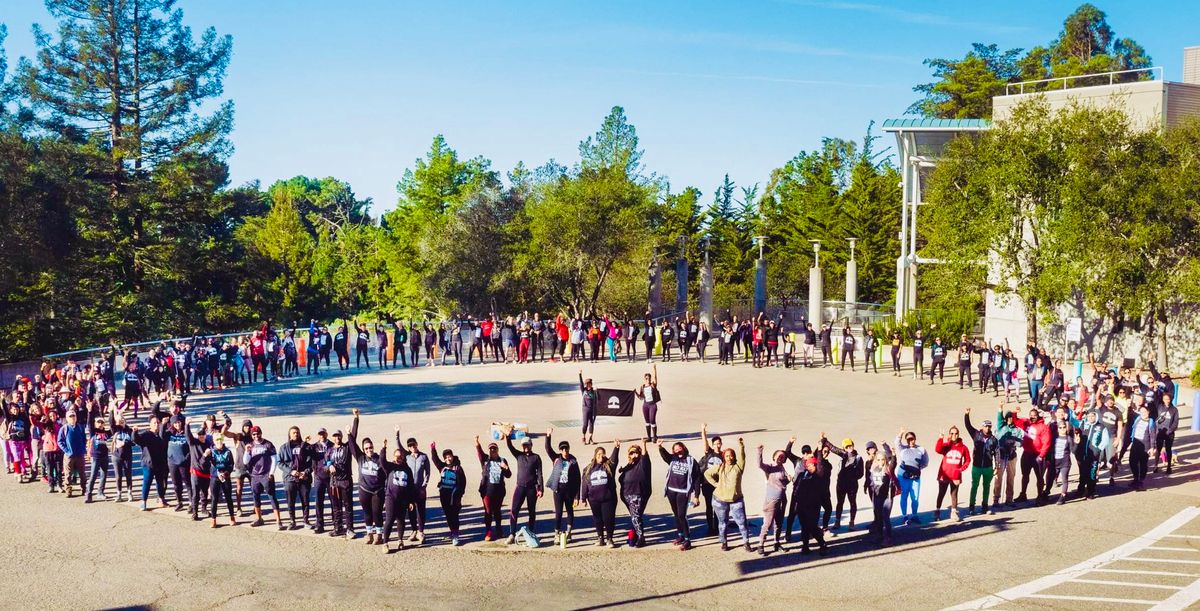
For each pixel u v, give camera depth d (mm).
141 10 54062
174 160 54969
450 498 14930
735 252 74500
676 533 15734
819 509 15195
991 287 37250
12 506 17109
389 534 15383
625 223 56312
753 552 14742
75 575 13414
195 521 16234
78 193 45469
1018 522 16531
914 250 46000
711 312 51562
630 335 39719
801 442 22797
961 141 37688
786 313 55906
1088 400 24516
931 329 40875
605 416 24516
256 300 58250
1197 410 25422
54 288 47031
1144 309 35312
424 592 12898
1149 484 19453
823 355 40094
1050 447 17688
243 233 73812
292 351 34312
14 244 39625
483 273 61156
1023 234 38750
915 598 12688
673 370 36594
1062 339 39750
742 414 26797
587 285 60562
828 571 13836
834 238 71000
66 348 45562
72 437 17625
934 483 19562
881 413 27219
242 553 14492
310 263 73750
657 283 51344
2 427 20688
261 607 12250
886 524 15188
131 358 26375
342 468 15344
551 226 56750
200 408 27141
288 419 25172
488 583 13289
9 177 39688
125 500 17594
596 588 13109
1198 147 33469
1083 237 33594
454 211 65062
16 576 13336
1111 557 14492
